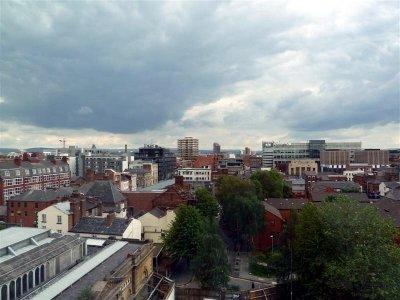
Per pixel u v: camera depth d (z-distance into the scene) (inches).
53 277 1748.3
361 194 4574.3
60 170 6407.5
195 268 2331.4
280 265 2500.0
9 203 3663.9
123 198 3762.3
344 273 1934.1
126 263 1844.2
